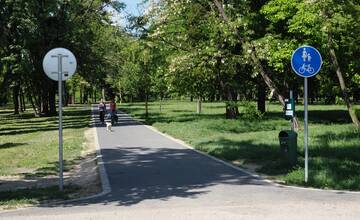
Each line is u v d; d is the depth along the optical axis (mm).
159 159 16859
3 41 34156
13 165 17094
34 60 41281
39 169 15852
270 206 9227
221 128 26969
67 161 17719
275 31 29969
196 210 8945
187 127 28266
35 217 8680
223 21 23828
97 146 21688
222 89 34625
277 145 18000
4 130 37188
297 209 8938
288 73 31438
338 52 27656
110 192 11211
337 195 10391
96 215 8695
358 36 25391
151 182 12438
